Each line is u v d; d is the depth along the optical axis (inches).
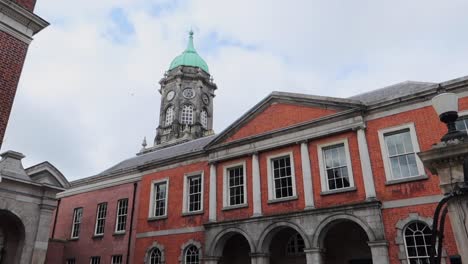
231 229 698.2
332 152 661.3
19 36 457.1
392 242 546.9
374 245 547.5
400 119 606.2
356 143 631.2
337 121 657.6
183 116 2117.4
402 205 557.6
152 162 912.3
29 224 679.1
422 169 562.6
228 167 775.1
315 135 671.8
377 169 599.8
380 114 628.4
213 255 705.0
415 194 553.0
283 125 727.1
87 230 984.3
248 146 752.3
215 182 776.9
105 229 944.9
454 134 204.1
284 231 721.6
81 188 1065.5
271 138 725.9
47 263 949.8
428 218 529.0
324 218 601.9
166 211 839.1
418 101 599.8
